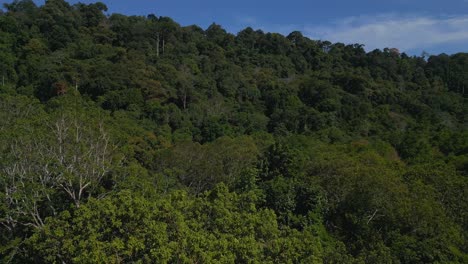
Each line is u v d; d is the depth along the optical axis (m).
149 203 17.42
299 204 27.39
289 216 25.89
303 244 18.03
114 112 52.22
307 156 36.31
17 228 24.28
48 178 25.14
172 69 68.69
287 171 30.97
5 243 22.44
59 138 26.61
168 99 63.34
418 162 46.53
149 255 15.70
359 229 26.23
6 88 50.22
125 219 16.81
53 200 25.30
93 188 25.58
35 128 27.86
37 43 64.69
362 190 27.41
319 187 28.22
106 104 54.78
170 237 16.45
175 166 38.81
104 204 17.09
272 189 27.14
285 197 26.86
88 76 58.53
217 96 69.62
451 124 68.44
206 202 19.05
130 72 62.22
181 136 53.75
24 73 57.41
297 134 59.94
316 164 32.84
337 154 39.72
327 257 19.80
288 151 31.95
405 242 24.70
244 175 28.64
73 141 27.38
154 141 45.59
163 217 16.98
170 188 31.42
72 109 34.28
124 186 25.11
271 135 57.09
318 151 43.06
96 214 16.78
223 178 37.72
